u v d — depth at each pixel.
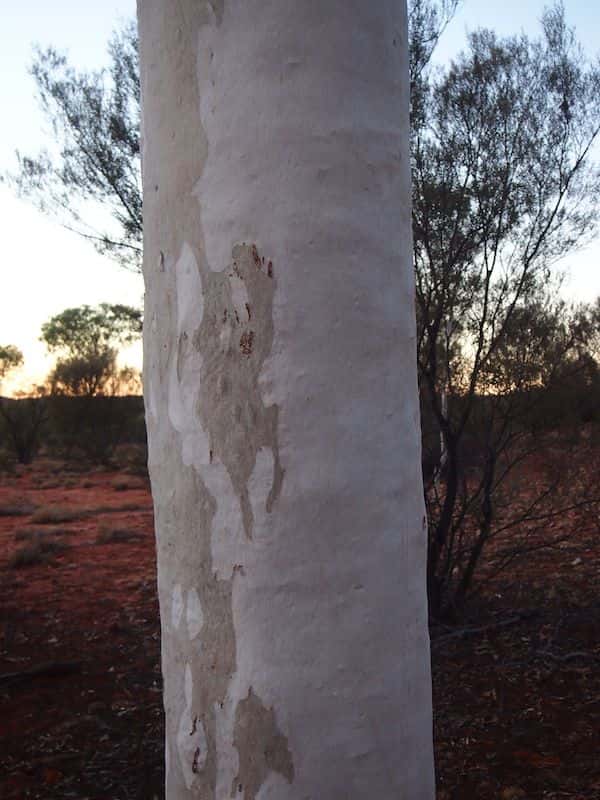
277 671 1.39
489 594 7.09
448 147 6.14
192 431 1.45
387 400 1.45
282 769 1.39
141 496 21.11
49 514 16.53
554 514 6.68
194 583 1.46
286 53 1.37
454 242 6.11
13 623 7.83
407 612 1.48
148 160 1.53
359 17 1.42
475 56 6.31
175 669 1.51
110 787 4.08
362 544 1.41
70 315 35.50
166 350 1.50
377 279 1.44
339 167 1.40
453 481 6.26
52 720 5.14
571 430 6.63
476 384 6.42
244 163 1.38
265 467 1.39
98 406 31.64
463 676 5.31
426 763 1.53
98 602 8.65
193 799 1.47
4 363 33.56
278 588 1.39
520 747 4.24
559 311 6.51
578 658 5.53
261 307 1.38
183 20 1.42
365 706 1.41
